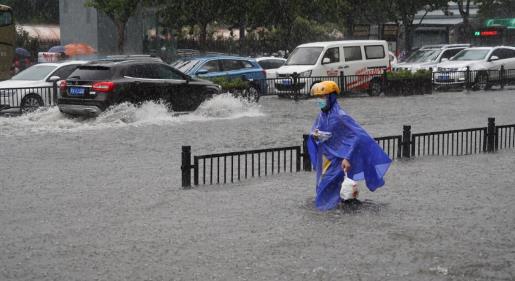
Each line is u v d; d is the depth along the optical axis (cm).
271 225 804
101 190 1018
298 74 2597
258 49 4766
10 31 2955
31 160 1302
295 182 1066
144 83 1891
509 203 916
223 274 630
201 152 1404
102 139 1573
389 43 4600
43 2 6253
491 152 1370
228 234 765
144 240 743
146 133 1669
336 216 846
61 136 1617
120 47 3600
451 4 5922
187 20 3791
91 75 1848
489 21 4762
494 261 666
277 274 630
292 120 1953
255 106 2303
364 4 4441
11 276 628
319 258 678
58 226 807
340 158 869
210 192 996
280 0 3941
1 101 1962
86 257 683
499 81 3197
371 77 2817
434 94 2920
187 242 735
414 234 763
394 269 644
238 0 3766
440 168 1182
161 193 991
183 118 1950
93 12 4378
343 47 2767
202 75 2381
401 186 1030
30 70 2147
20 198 967
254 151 1097
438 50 3400
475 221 821
